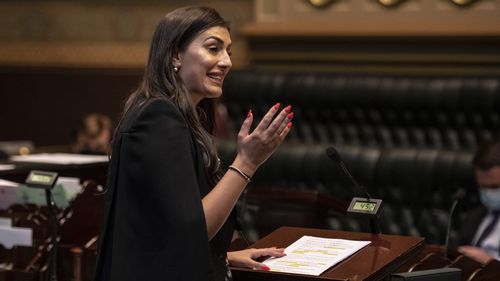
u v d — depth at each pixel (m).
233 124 26.56
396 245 10.98
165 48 10.17
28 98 37.09
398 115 25.11
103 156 18.73
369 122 25.44
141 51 35.06
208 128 11.17
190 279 9.22
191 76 10.17
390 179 22.64
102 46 35.62
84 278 14.24
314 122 25.95
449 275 10.45
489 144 19.41
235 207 10.36
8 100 37.47
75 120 36.41
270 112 9.66
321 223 16.78
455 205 14.91
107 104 35.81
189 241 9.25
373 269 9.77
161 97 9.83
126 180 9.60
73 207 14.77
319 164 23.22
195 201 9.37
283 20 27.91
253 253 10.57
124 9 35.19
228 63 10.26
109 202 9.88
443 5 26.27
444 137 24.75
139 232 9.48
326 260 10.13
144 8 34.88
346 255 10.39
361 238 11.48
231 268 10.12
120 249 9.54
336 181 23.12
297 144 23.84
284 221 16.73
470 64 26.23
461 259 14.08
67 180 14.82
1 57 37.03
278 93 25.94
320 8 27.50
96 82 35.91
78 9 35.91
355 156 23.03
